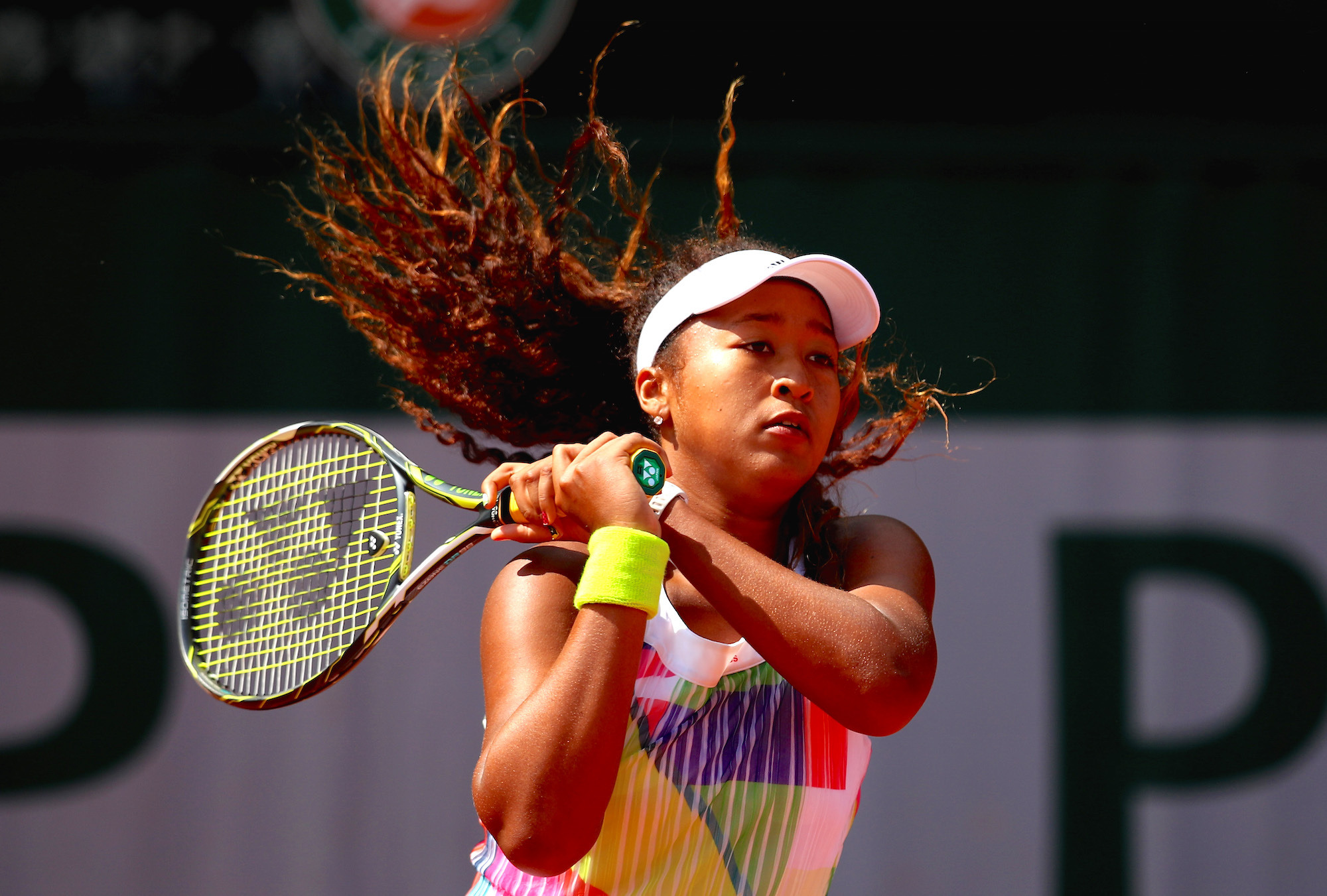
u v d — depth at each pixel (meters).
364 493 6.51
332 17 18.08
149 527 18.45
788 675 5.23
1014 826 18.20
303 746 18.09
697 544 5.36
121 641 18.22
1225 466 18.92
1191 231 19.31
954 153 19.39
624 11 21.20
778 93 21.73
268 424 18.62
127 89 20.83
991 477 18.78
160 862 17.88
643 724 5.53
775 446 5.82
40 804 17.89
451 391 7.73
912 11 21.81
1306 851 18.17
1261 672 18.48
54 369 18.61
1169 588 18.66
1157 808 18.28
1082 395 19.03
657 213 18.88
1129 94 22.28
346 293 7.95
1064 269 19.23
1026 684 18.44
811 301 6.09
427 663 18.11
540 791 4.77
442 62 11.48
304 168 19.12
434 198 7.60
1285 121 22.14
